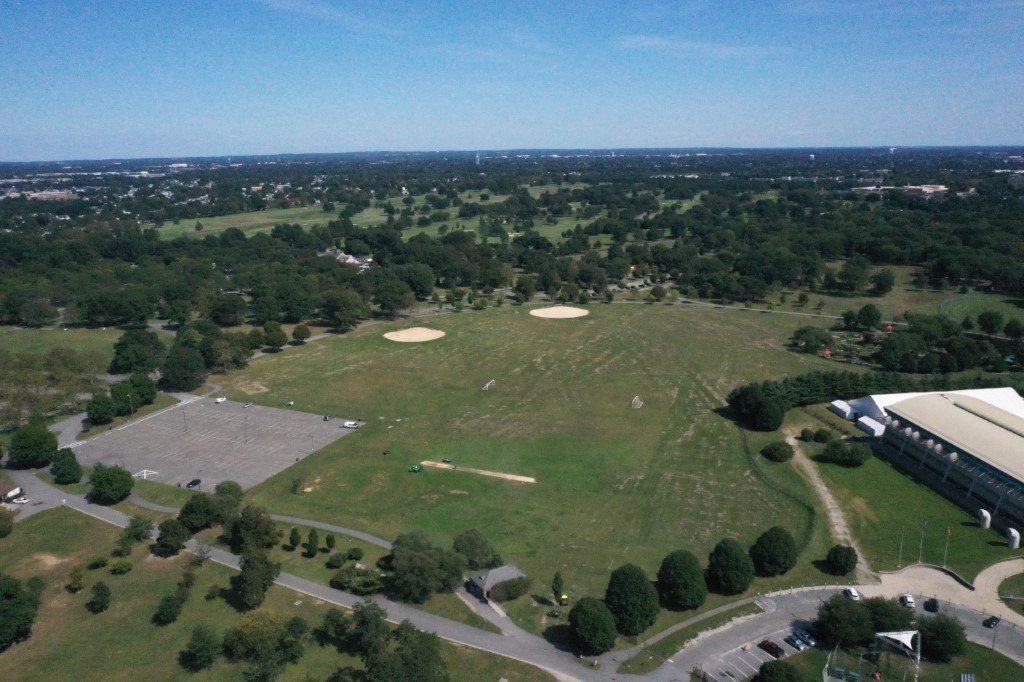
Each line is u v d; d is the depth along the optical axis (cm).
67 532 9062
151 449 11769
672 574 7462
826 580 8031
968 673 6500
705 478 10600
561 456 11412
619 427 12562
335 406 13688
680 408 13438
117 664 6619
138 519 8750
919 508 9688
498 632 7119
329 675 6456
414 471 10862
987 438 10219
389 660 5994
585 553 8588
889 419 11775
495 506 9794
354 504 9856
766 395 12975
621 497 10038
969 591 7825
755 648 6856
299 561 8388
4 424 12525
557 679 6412
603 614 6744
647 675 6481
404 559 7675
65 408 13462
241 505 9675
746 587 7769
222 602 7588
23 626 6925
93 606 7481
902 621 6856
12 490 10000
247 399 14125
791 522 9312
